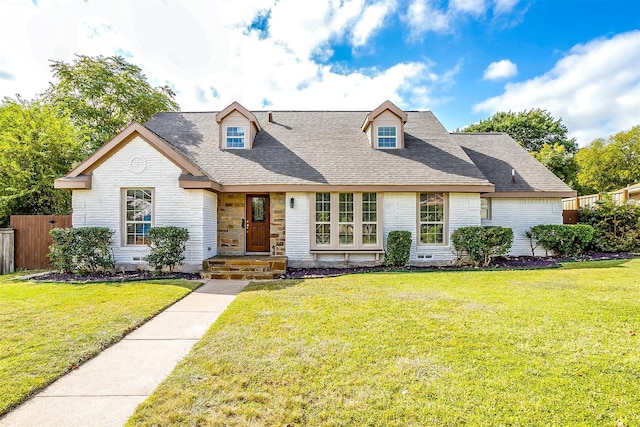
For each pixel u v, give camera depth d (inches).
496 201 507.5
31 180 491.5
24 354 155.3
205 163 446.9
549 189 494.0
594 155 1177.4
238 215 454.3
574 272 350.3
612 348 155.0
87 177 382.9
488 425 101.7
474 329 181.3
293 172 432.8
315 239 427.5
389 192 429.7
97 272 381.4
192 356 152.6
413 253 435.8
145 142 390.3
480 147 594.9
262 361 145.6
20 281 338.0
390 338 170.1
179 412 109.4
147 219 393.7
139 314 218.1
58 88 738.2
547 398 115.4
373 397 116.8
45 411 112.4
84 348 162.9
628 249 498.9
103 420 107.1
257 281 345.7
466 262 434.3
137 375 138.8
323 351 155.2
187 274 379.6
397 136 489.7
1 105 551.5
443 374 132.5
